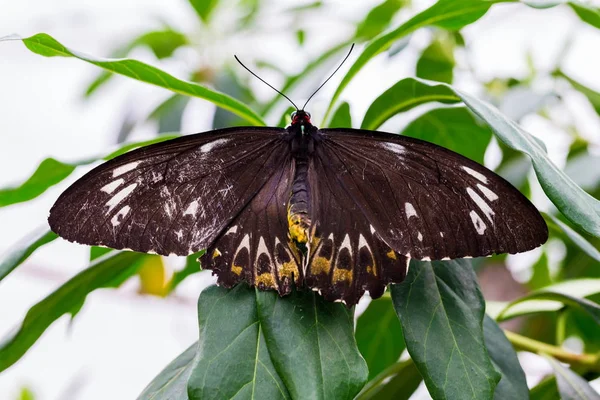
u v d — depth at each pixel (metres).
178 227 0.52
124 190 0.51
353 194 0.52
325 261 0.51
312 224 0.52
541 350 0.58
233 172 0.53
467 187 0.50
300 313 0.50
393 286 0.52
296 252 0.51
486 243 0.50
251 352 0.49
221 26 0.89
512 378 0.54
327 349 0.49
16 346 0.56
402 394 0.58
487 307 0.63
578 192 0.49
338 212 0.52
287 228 0.52
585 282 0.63
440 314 0.51
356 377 0.49
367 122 0.56
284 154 0.53
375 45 0.55
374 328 0.61
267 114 0.69
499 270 0.71
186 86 0.55
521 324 0.67
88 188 0.51
